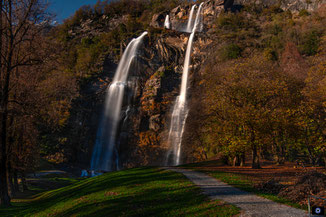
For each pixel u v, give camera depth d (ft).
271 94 94.12
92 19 569.64
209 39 373.40
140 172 92.53
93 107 350.43
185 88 339.77
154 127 323.98
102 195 61.11
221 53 329.72
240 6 542.57
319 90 102.73
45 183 165.78
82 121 323.37
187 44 385.29
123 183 71.97
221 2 489.67
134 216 41.19
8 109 77.61
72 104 313.32
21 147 109.19
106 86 374.43
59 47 91.50
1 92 74.79
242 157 112.57
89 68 388.78
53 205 67.82
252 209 37.73
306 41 312.71
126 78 372.79
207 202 43.57
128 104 353.51
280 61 284.61
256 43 350.43
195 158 236.84
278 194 46.09
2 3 76.23
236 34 383.04
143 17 560.61
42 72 95.14
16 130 96.53
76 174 269.44
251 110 89.97
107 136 341.41
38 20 82.17
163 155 303.27
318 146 90.74
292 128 94.17
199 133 167.22
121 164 323.78
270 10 496.23
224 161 127.24
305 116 93.35
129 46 405.18
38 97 85.87
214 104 104.32
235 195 47.60
